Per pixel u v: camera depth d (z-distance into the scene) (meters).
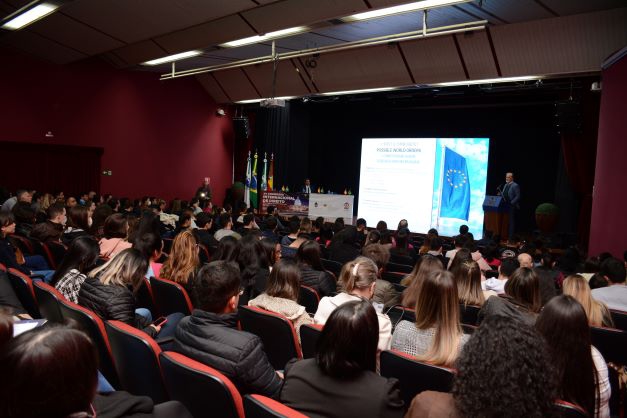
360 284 2.88
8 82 11.53
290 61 12.22
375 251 5.09
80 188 12.84
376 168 15.32
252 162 16.12
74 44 10.16
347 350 1.61
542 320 1.91
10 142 11.59
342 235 6.51
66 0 6.39
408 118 15.53
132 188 13.84
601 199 7.65
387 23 8.38
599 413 2.02
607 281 4.18
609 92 7.47
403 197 14.73
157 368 2.12
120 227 4.57
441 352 2.12
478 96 12.84
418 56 10.22
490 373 1.17
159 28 8.42
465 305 3.64
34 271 4.60
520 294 3.15
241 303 4.05
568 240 10.59
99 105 13.09
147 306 4.06
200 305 2.21
